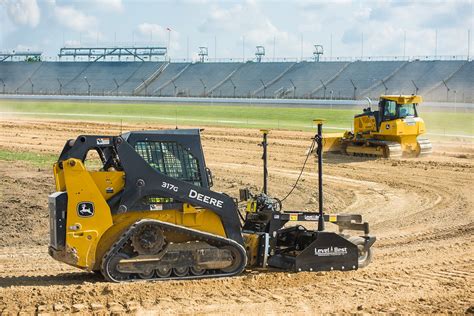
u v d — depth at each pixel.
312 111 83.88
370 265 14.88
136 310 11.08
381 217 22.36
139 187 12.49
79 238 12.22
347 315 11.20
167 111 85.06
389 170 33.25
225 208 13.03
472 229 20.00
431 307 11.73
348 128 61.09
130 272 12.38
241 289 12.41
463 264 15.27
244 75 128.50
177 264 12.62
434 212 23.28
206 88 125.75
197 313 11.09
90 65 140.38
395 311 11.46
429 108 87.12
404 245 17.66
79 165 12.22
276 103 98.25
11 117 69.88
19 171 30.17
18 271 14.40
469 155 40.00
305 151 40.50
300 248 14.17
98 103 101.56
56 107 91.69
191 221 12.90
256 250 13.66
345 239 13.92
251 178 30.11
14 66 141.88
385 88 112.44
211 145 42.66
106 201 12.44
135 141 12.78
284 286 12.74
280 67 129.00
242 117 75.94
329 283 13.05
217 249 12.84
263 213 14.09
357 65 122.81
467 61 115.00
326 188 28.06
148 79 132.38
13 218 20.55
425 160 37.06
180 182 12.75
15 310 11.06
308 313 11.28
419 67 116.75
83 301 11.48
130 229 12.25
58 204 12.23
